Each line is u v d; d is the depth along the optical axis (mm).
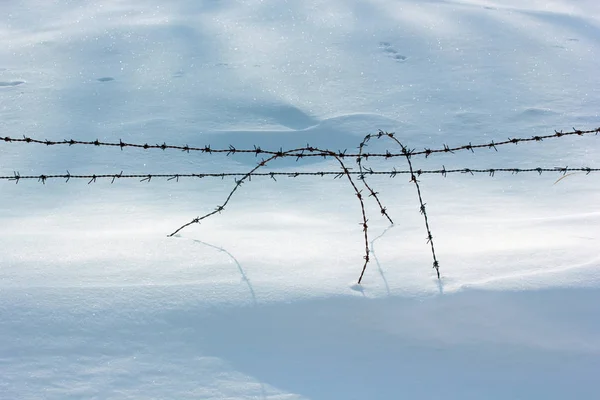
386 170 4812
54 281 2562
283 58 6934
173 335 2305
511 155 5043
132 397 2039
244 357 2246
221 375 2158
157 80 6422
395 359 2279
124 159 4906
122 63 6859
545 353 2309
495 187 4434
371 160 5016
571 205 4062
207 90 6156
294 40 7410
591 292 2455
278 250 2951
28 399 2000
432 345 2340
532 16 8539
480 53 7250
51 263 2762
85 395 2035
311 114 5676
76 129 5410
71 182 4473
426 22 8047
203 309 2396
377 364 2256
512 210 3945
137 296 2449
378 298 2443
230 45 7262
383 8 8391
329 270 2666
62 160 4855
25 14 8516
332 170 4828
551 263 2715
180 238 3168
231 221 3633
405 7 8469
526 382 2197
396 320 2398
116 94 6125
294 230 3410
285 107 5801
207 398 2055
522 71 6848
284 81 6371
